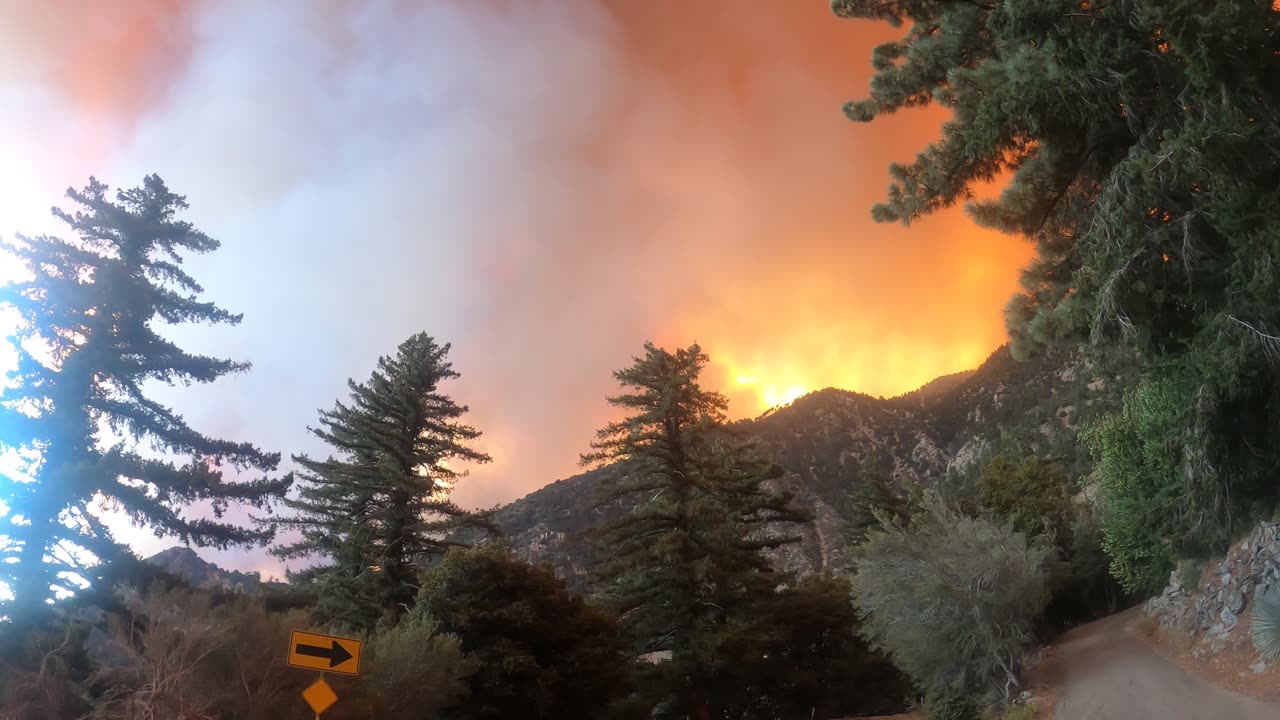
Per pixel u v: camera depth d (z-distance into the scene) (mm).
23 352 26062
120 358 27250
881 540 26359
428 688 20984
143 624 16453
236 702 15367
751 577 44125
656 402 47781
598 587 47188
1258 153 16203
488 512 45906
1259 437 18000
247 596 19719
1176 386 19375
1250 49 15805
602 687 31078
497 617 28844
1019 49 19234
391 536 43719
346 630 21516
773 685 45344
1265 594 17281
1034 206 22625
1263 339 16375
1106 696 19219
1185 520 23547
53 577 24234
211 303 29828
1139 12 17438
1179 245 17766
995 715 22703
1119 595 38469
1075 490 54375
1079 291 18938
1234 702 15430
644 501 48844
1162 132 18453
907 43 25766
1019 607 24359
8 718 15891
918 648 25094
